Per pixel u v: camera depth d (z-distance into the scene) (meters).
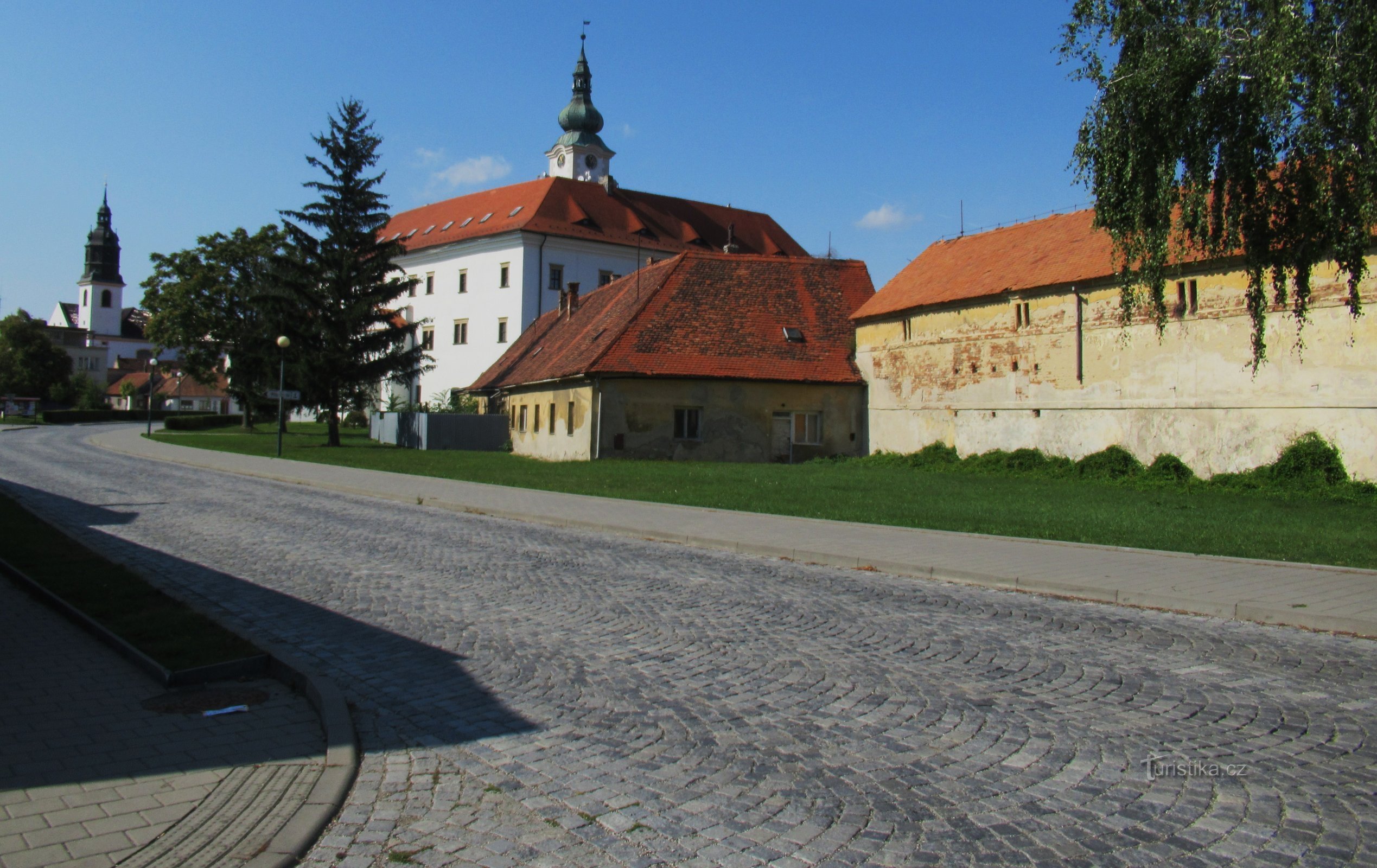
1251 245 13.77
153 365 56.94
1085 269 29.94
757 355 38.34
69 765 5.12
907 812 4.69
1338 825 4.55
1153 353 27.97
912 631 8.76
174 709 6.15
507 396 48.47
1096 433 29.61
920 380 36.31
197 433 60.09
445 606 9.73
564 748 5.61
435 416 47.38
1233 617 9.58
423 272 78.38
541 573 11.81
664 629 8.77
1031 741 5.75
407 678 7.09
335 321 48.28
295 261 48.69
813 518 17.48
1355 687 6.97
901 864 4.14
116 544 13.72
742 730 5.92
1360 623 8.81
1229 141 13.05
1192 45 12.81
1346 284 23.48
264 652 7.16
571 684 6.95
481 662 7.54
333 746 5.41
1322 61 11.73
